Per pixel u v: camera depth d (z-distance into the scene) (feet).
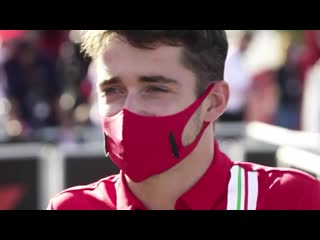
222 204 6.63
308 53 26.91
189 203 6.59
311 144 19.13
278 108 26.68
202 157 6.64
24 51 24.23
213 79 6.54
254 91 26.48
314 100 25.59
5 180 20.67
